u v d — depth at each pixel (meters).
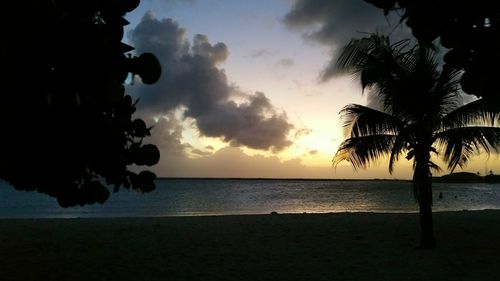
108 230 16.23
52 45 3.29
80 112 3.81
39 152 3.94
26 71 3.41
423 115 11.81
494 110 3.01
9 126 3.77
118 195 77.94
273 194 83.12
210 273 9.66
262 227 17.02
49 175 4.13
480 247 12.59
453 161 11.86
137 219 20.52
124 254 11.74
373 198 64.81
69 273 9.69
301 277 9.30
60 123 3.81
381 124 12.36
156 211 39.75
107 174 4.32
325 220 19.44
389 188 128.88
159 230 16.22
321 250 12.26
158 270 9.94
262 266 10.30
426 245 12.42
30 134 3.83
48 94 3.56
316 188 129.38
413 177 12.40
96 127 3.98
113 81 3.57
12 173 4.09
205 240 13.96
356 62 12.23
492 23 2.59
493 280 9.06
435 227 16.72
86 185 4.27
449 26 2.61
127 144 4.36
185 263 10.65
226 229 16.47
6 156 3.96
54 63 3.40
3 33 3.18
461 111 11.72
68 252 12.02
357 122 12.52
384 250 12.22
